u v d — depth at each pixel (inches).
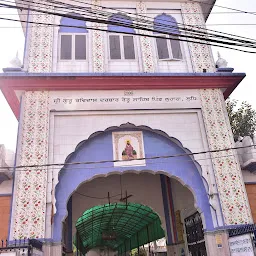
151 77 375.2
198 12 452.8
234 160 359.9
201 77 386.0
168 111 377.7
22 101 358.6
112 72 392.5
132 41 423.8
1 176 334.6
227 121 378.6
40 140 342.6
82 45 411.5
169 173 355.9
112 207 560.7
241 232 300.5
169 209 472.7
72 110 361.4
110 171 348.8
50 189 324.8
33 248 261.1
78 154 353.1
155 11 446.3
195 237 404.8
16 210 310.0
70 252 424.5
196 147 365.1
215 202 340.2
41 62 387.9
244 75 390.3
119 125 364.2
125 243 1061.1
